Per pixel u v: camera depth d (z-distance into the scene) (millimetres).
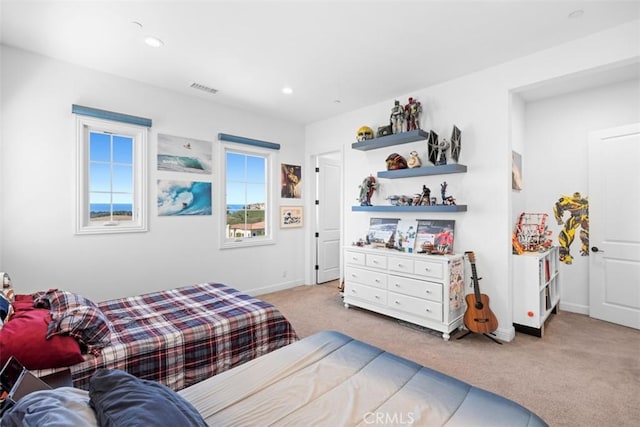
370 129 3969
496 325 2896
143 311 2207
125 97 3299
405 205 3592
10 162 2688
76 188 3002
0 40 2570
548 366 2412
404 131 3643
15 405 882
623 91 3346
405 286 3250
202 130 3912
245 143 4305
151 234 3510
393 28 2404
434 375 1347
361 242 3975
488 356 2596
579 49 2547
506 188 2973
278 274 4777
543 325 3172
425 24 2352
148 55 2822
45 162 2848
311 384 1279
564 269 3771
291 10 2186
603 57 2436
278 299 4297
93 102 3098
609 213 3342
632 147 3188
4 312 1631
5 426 789
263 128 4559
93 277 3127
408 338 2980
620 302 3262
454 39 2562
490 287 3074
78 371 1484
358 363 1459
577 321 3391
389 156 3707
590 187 3482
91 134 3184
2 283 1929
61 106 2922
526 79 2830
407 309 3232
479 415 1062
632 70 3090
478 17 2264
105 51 2752
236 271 4273
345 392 1219
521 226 3689
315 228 5219
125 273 3328
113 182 3311
